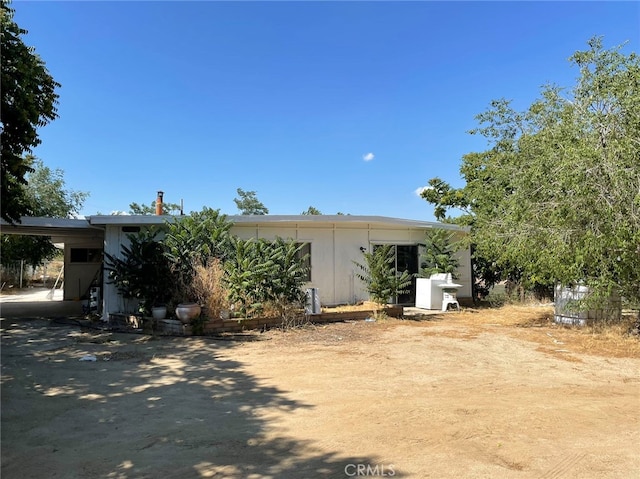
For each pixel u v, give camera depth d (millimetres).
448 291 14664
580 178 7488
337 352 7766
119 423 4363
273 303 10539
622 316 10867
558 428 4195
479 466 3404
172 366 6754
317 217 13406
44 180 24094
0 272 24375
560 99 9555
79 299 19141
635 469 3365
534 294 17188
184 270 10531
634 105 7531
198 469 3369
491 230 10672
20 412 4688
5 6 8477
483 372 6383
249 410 4742
